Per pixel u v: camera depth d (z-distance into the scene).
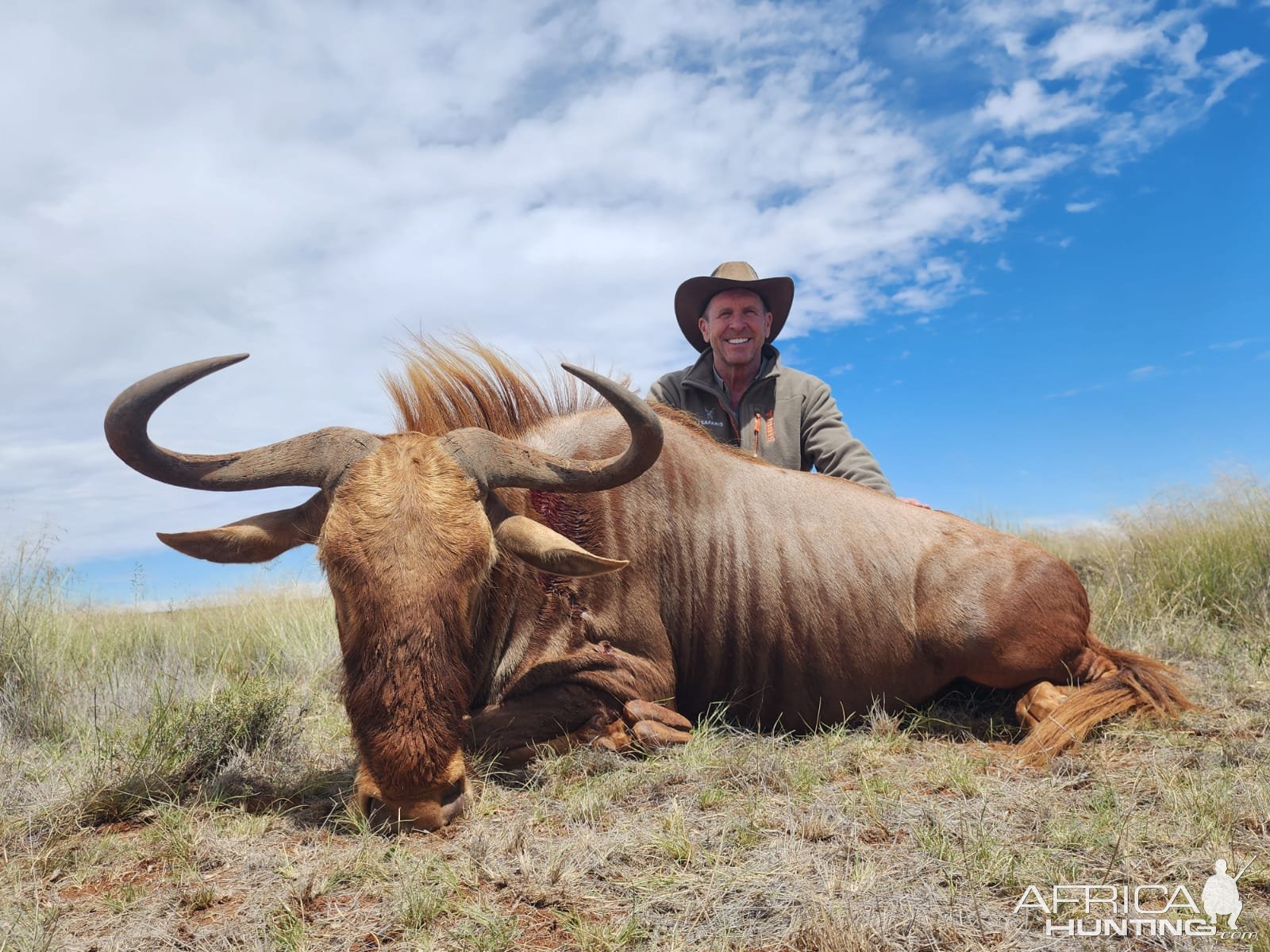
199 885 1.12
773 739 1.68
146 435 1.31
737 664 1.86
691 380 2.64
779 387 2.60
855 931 0.88
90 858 1.22
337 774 1.56
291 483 1.39
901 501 2.01
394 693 1.20
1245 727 1.66
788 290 2.64
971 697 1.93
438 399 1.72
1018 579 1.79
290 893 1.05
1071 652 1.79
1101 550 3.74
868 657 1.84
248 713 1.73
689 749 1.57
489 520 1.43
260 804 1.43
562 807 1.33
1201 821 1.17
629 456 1.41
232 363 1.29
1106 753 1.55
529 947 0.92
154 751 1.61
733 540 1.86
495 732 1.55
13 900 1.09
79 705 2.16
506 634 1.62
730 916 0.95
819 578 1.85
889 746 1.67
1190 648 2.39
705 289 2.65
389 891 1.06
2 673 2.24
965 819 1.22
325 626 3.06
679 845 1.12
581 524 1.70
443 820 1.22
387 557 1.25
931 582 1.83
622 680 1.65
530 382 1.88
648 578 1.77
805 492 1.95
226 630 3.22
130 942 0.97
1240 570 3.02
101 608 3.60
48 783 1.55
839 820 1.23
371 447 1.38
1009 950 0.87
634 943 0.92
